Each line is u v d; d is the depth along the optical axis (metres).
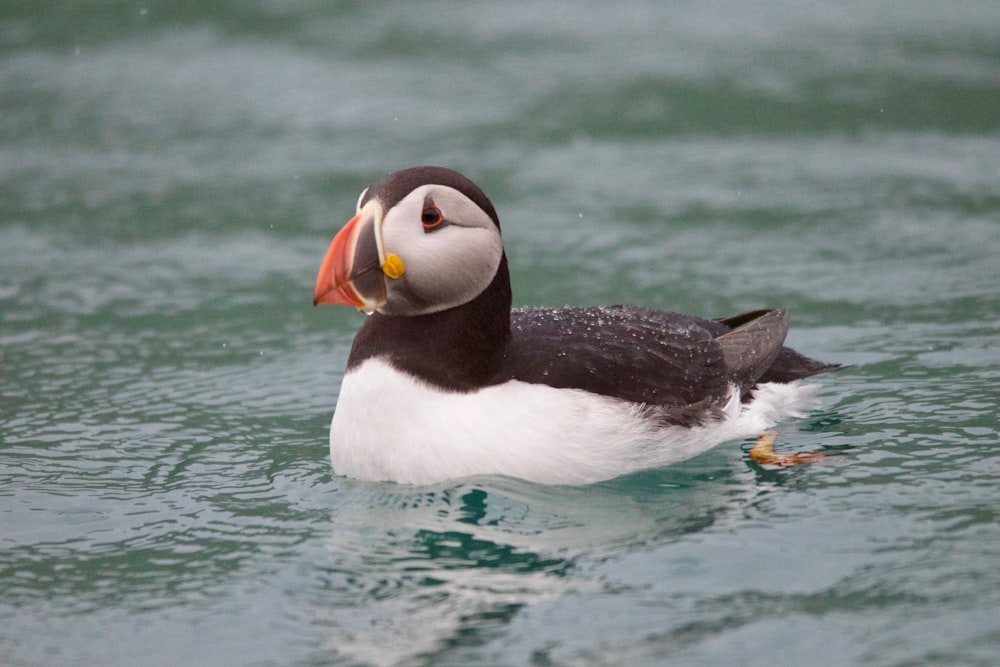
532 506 7.98
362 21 23.03
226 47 21.73
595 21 23.09
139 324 12.45
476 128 18.11
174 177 16.66
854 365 10.68
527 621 6.64
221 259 14.23
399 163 16.86
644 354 8.70
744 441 8.99
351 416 8.31
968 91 19.17
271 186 16.28
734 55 21.11
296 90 19.81
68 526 8.12
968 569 6.99
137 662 6.45
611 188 16.09
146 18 22.94
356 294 7.88
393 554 7.49
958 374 10.30
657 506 8.01
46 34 22.12
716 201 15.55
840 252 13.77
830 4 24.36
